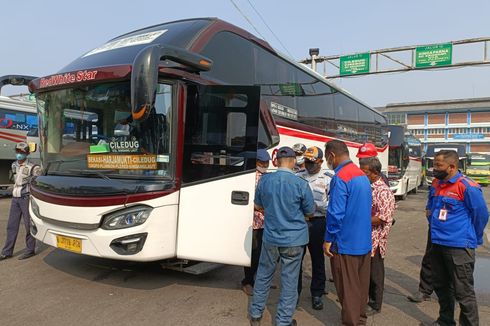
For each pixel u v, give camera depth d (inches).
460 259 161.3
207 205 196.7
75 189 198.2
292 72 324.5
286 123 306.3
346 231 160.7
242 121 194.4
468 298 160.7
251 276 213.6
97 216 191.8
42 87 227.5
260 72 270.7
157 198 189.2
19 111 624.1
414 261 299.4
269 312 193.0
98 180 197.6
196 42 216.2
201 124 198.2
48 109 230.5
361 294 165.3
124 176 199.3
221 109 197.3
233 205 194.7
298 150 238.7
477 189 161.8
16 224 269.0
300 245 165.8
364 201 161.0
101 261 263.1
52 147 226.5
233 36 246.1
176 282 229.6
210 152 197.5
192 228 196.7
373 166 189.9
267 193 169.5
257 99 192.7
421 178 1187.3
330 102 414.6
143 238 188.2
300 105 336.5
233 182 194.5
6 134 602.5
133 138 199.0
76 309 188.9
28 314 182.4
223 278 239.6
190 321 179.2
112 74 195.2
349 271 160.9
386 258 307.6
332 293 224.1
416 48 836.0
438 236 167.5
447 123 2928.2
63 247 205.9
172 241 194.9
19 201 267.7
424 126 3006.9
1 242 315.0
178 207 196.7
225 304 199.8
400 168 770.2
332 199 161.8
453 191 165.5
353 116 500.1
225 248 195.6
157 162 194.5
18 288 214.4
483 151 2778.1
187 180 197.0
